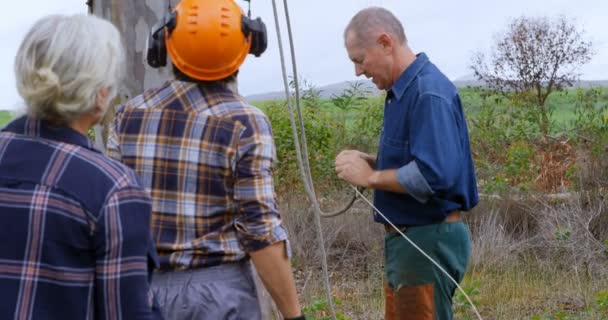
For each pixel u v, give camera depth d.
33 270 2.27
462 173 4.10
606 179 9.29
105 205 2.29
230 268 2.97
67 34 2.32
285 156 9.55
